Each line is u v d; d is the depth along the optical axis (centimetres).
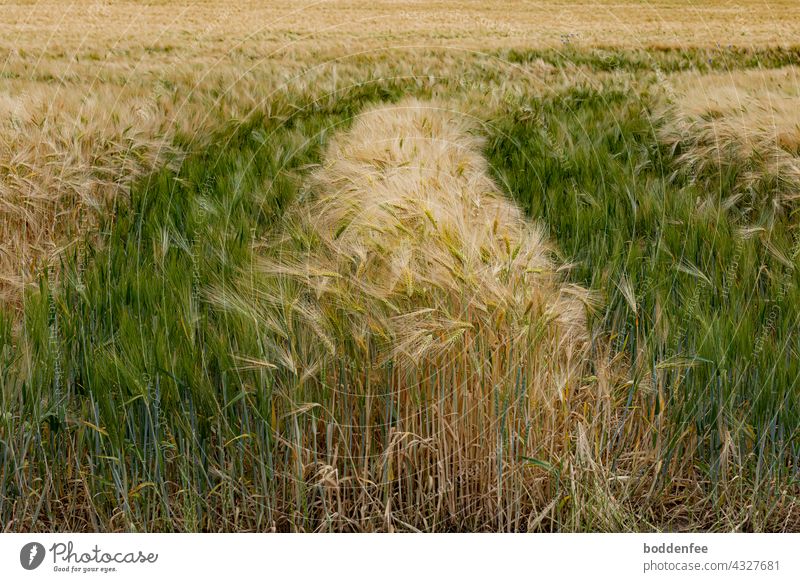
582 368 281
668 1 2686
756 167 467
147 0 2448
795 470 271
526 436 264
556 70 947
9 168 434
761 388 273
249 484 266
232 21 1903
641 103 705
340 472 271
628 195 424
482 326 260
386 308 258
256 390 252
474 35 1533
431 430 268
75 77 848
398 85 881
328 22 1950
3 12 2005
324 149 540
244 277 276
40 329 260
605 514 263
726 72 934
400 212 283
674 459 278
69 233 406
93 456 260
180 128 590
